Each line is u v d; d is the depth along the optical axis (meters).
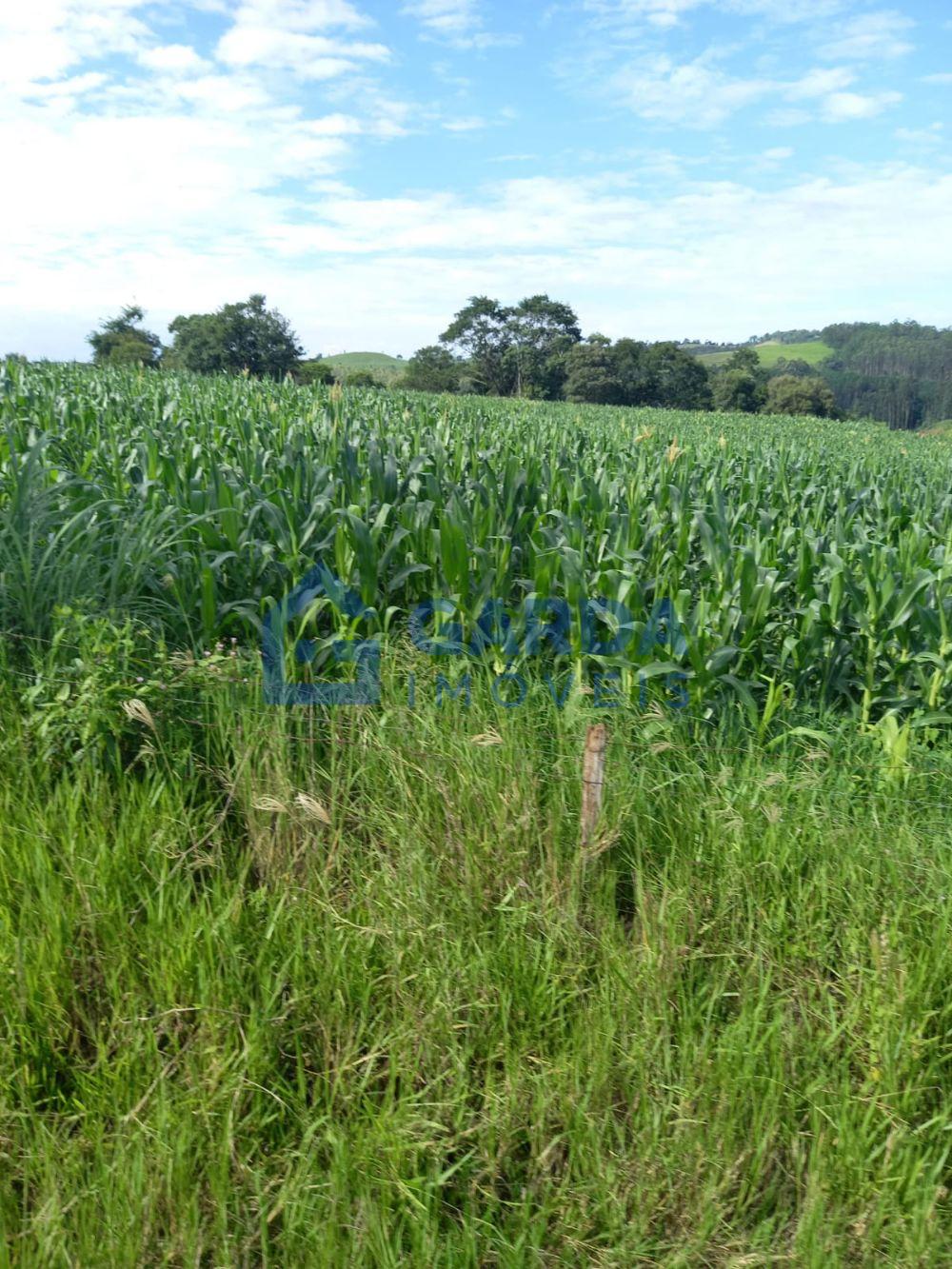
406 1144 2.52
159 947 3.00
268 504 5.72
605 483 8.18
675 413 47.84
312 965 3.06
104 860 3.27
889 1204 2.56
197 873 3.52
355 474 6.98
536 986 3.10
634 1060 2.86
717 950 3.41
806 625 5.32
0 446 6.78
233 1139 2.52
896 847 3.88
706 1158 2.63
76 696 3.97
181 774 3.86
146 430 8.35
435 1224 2.39
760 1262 2.45
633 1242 2.44
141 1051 2.71
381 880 3.44
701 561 7.20
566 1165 2.63
